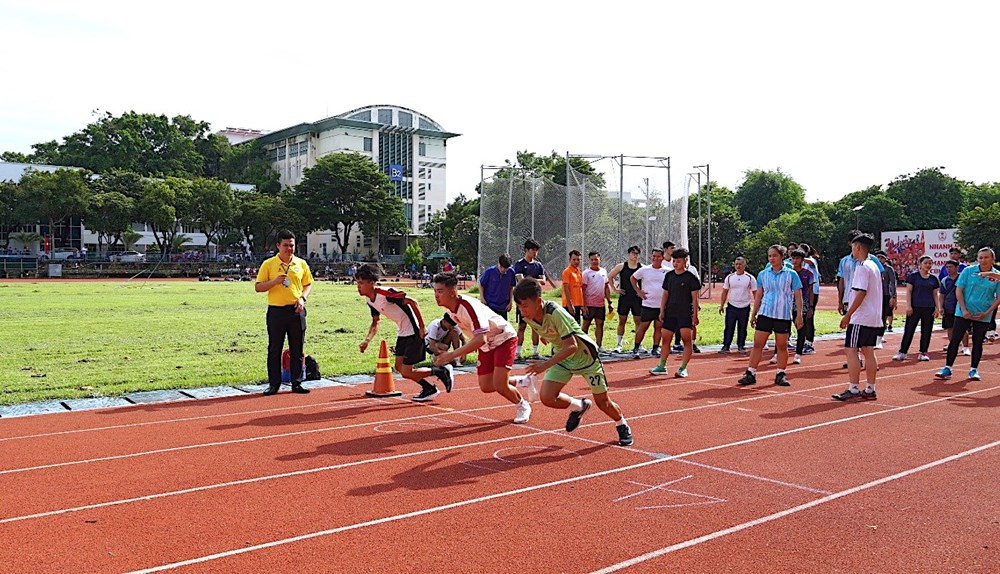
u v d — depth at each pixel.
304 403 8.89
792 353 14.19
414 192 94.00
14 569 4.06
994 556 4.27
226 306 25.61
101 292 34.88
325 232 89.38
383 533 4.61
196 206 70.44
